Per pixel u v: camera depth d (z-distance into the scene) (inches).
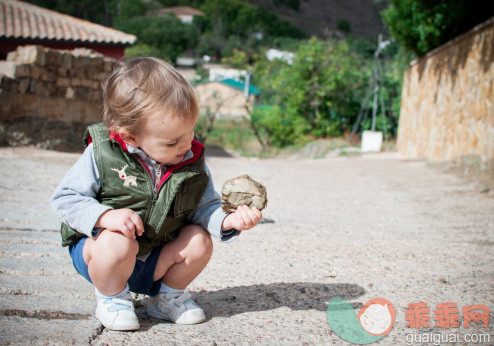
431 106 518.3
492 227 198.5
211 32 4197.8
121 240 80.0
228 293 112.9
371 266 140.7
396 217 229.6
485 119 344.8
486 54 354.0
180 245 89.4
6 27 661.3
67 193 81.8
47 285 111.3
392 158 617.3
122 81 78.0
